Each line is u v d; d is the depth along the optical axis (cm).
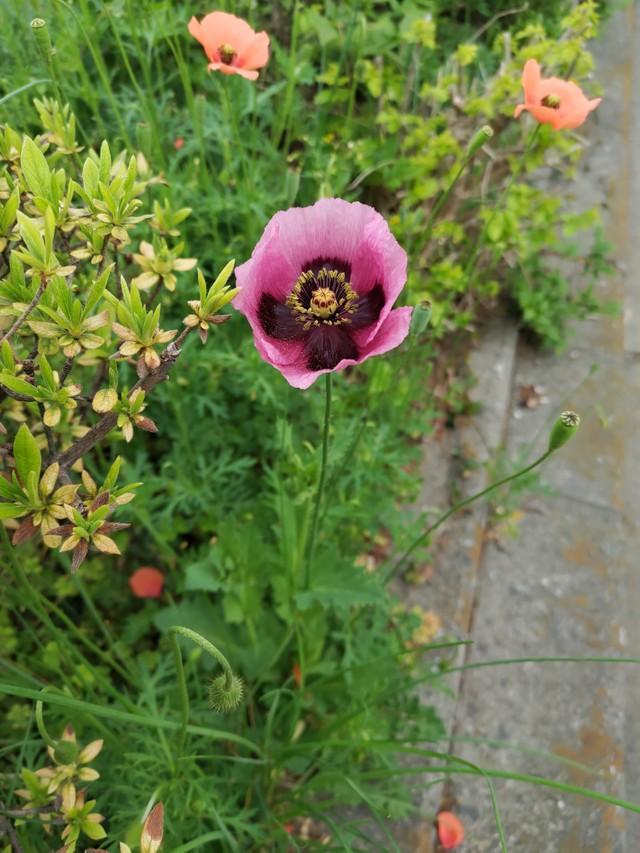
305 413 40
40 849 27
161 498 36
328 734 31
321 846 28
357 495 37
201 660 34
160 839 19
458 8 61
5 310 18
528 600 41
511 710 38
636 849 34
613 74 65
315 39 52
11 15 40
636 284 54
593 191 58
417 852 33
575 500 45
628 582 42
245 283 21
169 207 25
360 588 32
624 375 50
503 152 48
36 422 26
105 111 44
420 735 34
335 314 24
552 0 59
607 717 37
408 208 46
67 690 27
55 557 36
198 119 36
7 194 22
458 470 45
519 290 49
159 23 35
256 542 34
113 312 19
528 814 35
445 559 42
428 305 27
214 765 32
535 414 48
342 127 49
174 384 35
